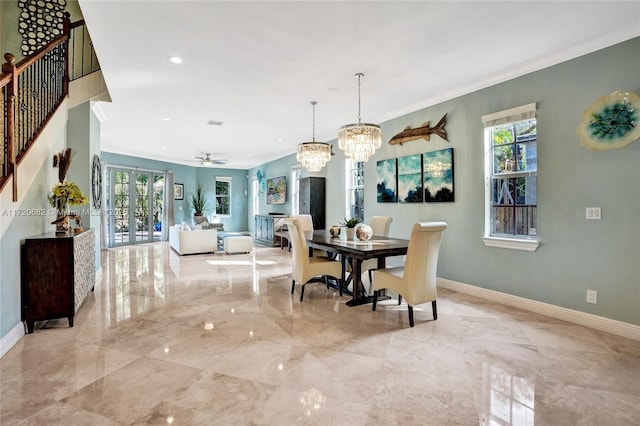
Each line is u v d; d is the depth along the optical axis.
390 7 2.54
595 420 1.80
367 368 2.35
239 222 12.90
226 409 1.88
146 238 10.04
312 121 5.87
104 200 8.54
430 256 3.22
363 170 6.14
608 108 2.97
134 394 2.02
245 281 4.98
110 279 5.11
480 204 4.11
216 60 3.44
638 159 2.83
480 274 4.12
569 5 2.52
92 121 4.89
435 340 2.84
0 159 2.98
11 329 2.73
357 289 3.82
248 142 7.84
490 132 4.07
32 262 2.98
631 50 2.86
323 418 1.81
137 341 2.80
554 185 3.39
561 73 3.33
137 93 4.41
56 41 3.71
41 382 2.15
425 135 4.79
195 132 6.79
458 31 2.90
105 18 2.66
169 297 4.12
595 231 3.10
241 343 2.76
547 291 3.46
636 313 2.85
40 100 3.63
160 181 10.50
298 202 8.78
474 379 2.21
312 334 2.96
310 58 3.40
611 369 2.35
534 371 2.32
